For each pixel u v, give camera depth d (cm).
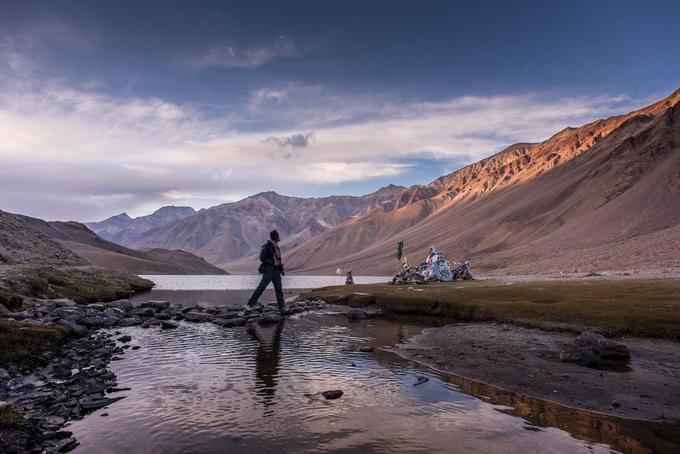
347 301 3897
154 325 2698
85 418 1010
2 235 9038
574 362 1556
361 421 983
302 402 1122
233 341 2083
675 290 2988
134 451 830
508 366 1516
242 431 927
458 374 1416
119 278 7650
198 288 8681
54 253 10000
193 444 861
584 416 1023
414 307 3262
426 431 922
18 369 1459
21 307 2847
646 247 13112
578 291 3312
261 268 3453
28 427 941
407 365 1548
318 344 1991
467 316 2805
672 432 923
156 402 1127
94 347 1894
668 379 1336
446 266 5934
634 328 1952
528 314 2472
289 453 816
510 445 850
